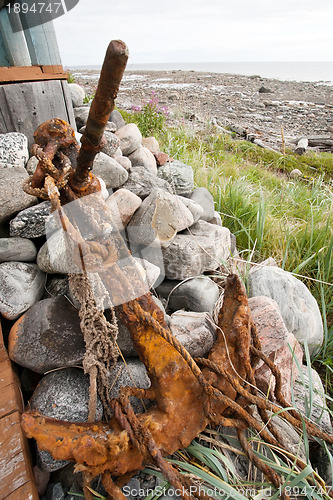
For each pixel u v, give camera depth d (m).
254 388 1.63
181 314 1.84
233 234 3.04
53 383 1.48
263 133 10.38
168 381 1.38
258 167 5.67
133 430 1.24
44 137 1.31
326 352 2.41
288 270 2.81
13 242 1.72
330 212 3.39
